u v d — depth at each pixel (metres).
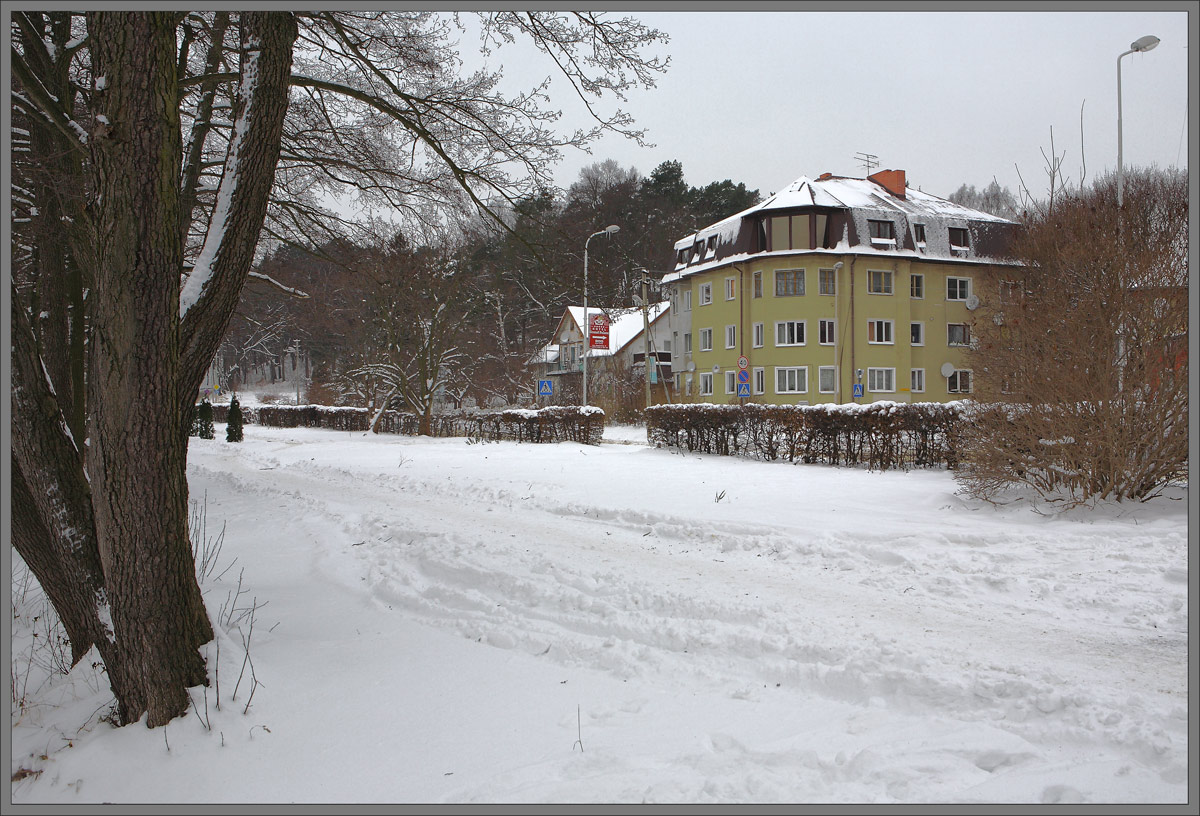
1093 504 8.77
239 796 3.76
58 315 11.17
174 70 4.47
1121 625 5.33
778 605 5.90
